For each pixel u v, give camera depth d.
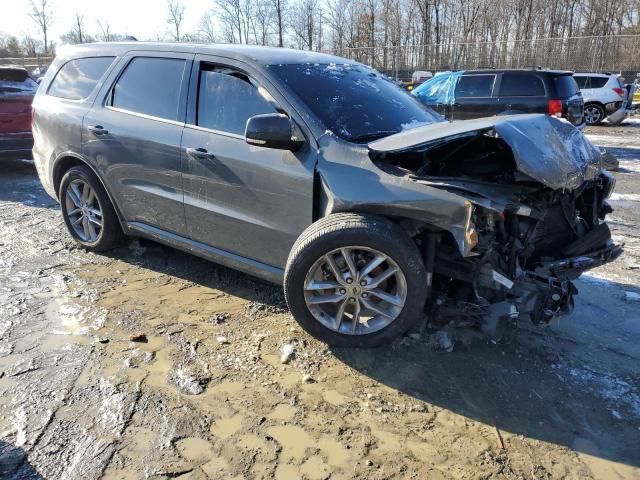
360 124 3.51
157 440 2.51
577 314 3.90
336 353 3.25
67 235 5.30
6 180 7.93
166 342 3.35
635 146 12.31
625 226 6.08
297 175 3.28
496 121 3.12
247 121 3.43
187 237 4.04
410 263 3.00
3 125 7.69
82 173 4.59
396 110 3.87
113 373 3.00
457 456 2.48
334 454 2.47
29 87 8.08
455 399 2.88
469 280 3.12
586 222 3.84
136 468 2.34
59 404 2.73
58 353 3.19
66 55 4.93
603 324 3.76
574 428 2.69
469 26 37.03
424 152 3.36
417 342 3.36
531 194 3.27
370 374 3.07
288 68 3.70
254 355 3.22
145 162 4.07
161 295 4.00
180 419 2.65
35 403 2.73
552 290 3.13
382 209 3.04
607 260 3.57
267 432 2.59
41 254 4.79
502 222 3.15
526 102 10.70
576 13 37.94
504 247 3.18
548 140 3.25
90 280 4.25
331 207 3.17
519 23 37.34
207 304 3.87
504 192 3.10
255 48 4.00
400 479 2.34
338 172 3.16
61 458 2.38
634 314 3.92
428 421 2.70
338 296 3.17
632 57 22.06
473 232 2.83
